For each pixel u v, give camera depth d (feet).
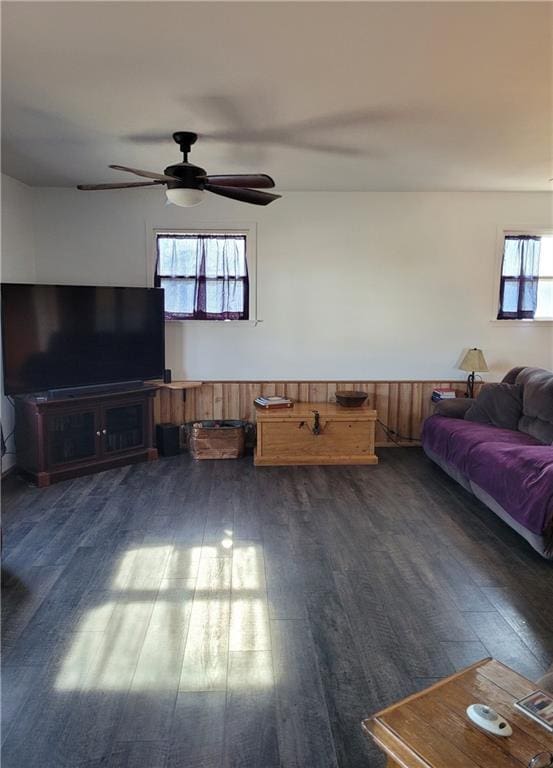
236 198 11.33
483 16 6.26
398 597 8.34
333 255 16.46
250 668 6.65
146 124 10.04
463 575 9.05
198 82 8.14
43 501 12.25
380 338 16.89
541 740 3.57
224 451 15.67
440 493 13.03
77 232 15.89
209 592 8.41
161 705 6.03
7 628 7.41
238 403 16.97
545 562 9.54
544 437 12.45
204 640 7.20
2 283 12.78
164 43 6.93
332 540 10.35
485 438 12.51
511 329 16.99
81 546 9.97
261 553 9.77
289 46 7.00
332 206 16.26
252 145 11.39
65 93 8.56
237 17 6.25
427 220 16.40
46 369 13.50
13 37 6.77
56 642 7.13
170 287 16.35
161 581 8.73
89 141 11.13
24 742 5.52
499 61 7.44
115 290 14.66
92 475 14.14
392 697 6.19
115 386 14.83
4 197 14.15
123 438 15.02
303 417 15.08
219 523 11.10
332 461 15.34
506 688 4.11
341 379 17.04
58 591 8.39
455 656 6.93
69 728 5.70
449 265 16.62
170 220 16.05
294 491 13.08
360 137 10.85
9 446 14.28
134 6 6.03
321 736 5.62
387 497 12.73
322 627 7.53
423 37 6.75
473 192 16.26
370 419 15.25
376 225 16.37
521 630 7.50
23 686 6.31
